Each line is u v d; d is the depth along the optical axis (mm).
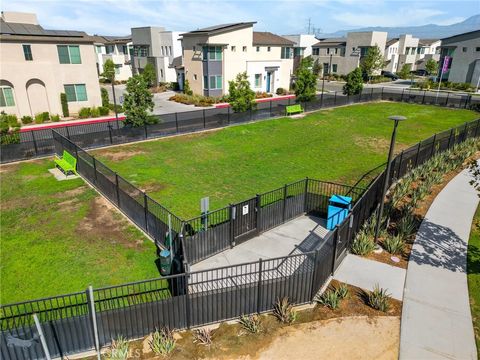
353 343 7316
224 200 14328
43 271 9891
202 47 38781
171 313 7582
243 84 28812
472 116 31234
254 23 41281
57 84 29938
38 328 5949
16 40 27312
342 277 9320
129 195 12477
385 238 11047
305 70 35188
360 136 24719
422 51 78000
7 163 18750
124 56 62406
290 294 8273
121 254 10625
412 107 35562
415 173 15727
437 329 7621
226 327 7793
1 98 27656
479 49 48781
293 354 7098
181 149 21422
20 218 12867
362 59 63000
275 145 22391
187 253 9820
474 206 13414
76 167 17406
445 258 10172
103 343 7332
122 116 31406
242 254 10500
